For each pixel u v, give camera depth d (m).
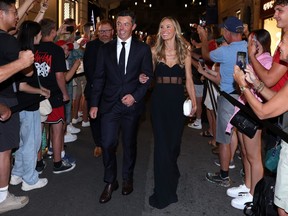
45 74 4.31
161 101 3.77
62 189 4.17
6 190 3.56
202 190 4.25
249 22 14.35
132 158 4.03
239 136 3.87
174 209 3.73
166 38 3.67
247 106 3.34
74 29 6.36
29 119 3.88
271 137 2.78
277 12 2.63
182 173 4.81
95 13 17.00
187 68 3.79
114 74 3.75
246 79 2.45
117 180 4.51
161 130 3.78
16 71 2.85
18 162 4.17
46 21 4.39
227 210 3.73
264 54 3.45
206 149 5.98
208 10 19.17
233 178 4.68
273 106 2.22
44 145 5.29
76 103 7.47
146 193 4.12
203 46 4.66
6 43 3.15
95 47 5.20
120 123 3.90
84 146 6.03
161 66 3.75
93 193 4.09
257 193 2.90
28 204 3.74
